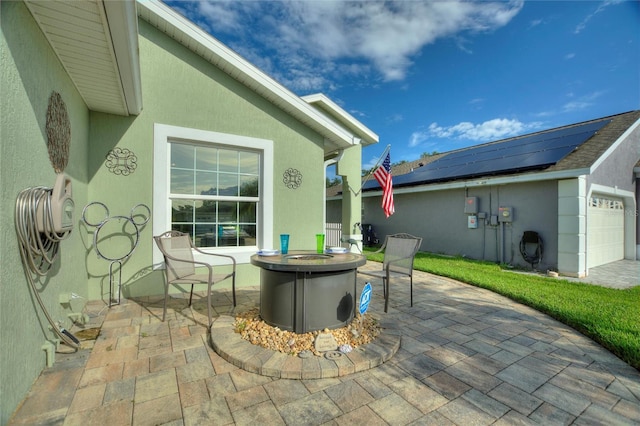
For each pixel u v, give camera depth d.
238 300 4.18
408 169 14.74
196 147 4.77
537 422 1.82
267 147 5.16
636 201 9.40
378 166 7.55
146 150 4.32
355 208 8.38
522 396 2.08
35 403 1.89
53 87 2.65
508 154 9.64
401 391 2.11
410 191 10.77
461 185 9.09
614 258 8.84
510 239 8.19
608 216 8.50
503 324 3.46
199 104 4.65
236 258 4.94
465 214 9.43
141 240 4.29
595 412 1.92
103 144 4.10
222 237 4.96
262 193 5.16
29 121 2.13
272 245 5.19
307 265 2.65
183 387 2.11
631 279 6.49
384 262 4.57
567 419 1.85
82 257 3.73
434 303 4.29
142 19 4.29
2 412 1.66
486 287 5.20
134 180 4.25
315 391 2.09
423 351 2.74
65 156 2.99
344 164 8.22
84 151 3.82
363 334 2.88
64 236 2.52
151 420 1.76
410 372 2.37
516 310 4.00
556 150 8.12
